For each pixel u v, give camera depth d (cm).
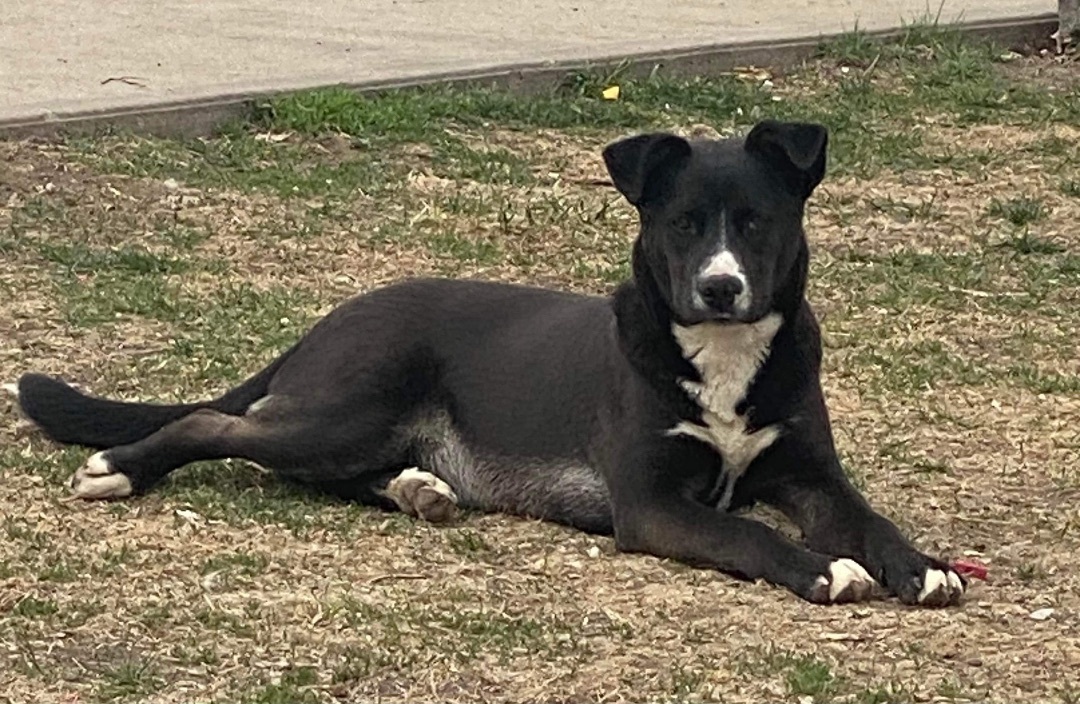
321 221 1038
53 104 1156
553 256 1011
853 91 1316
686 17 1480
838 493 661
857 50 1376
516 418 691
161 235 1002
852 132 1238
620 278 978
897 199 1119
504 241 1030
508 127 1214
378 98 1220
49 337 855
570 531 677
